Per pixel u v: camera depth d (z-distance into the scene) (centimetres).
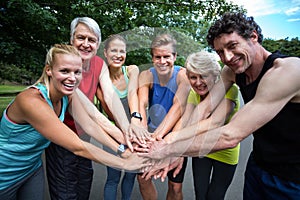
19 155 142
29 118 127
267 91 123
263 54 131
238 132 128
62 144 130
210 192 189
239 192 266
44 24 468
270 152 137
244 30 122
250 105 128
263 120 125
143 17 501
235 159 187
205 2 550
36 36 512
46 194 246
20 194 164
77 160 185
